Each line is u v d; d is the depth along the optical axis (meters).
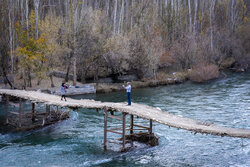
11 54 43.12
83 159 19.94
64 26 48.31
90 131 26.28
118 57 49.06
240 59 67.56
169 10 78.19
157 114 20.56
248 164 18.98
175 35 73.50
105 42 49.69
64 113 30.42
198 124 19.42
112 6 76.75
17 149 21.95
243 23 90.00
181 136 24.70
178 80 52.91
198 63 58.16
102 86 47.03
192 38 60.72
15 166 18.78
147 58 52.44
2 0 46.00
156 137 22.67
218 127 18.73
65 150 21.62
